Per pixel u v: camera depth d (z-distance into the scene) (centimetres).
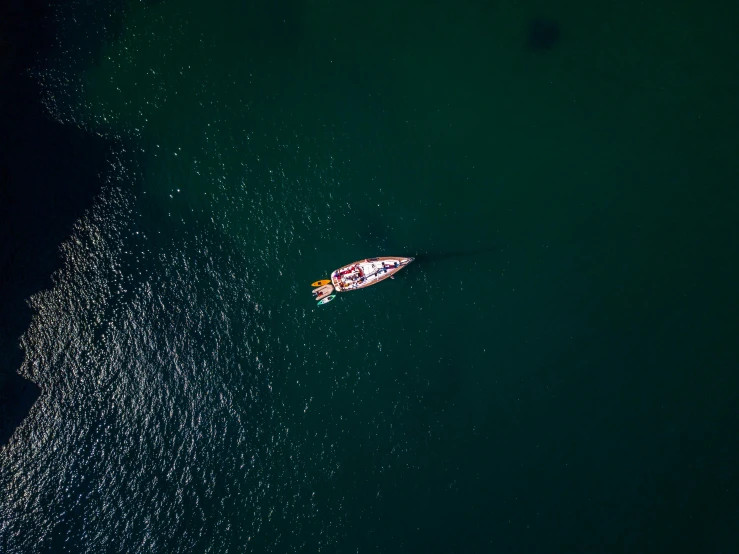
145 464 6009
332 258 6225
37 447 6041
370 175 6278
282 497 5884
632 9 6362
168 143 6347
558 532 5600
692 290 5950
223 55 6456
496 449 5862
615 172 6172
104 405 6128
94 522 5891
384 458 5909
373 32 6425
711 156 6122
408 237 6191
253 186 6316
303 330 6172
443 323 6103
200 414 6100
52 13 6419
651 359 5881
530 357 6016
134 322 6219
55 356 6169
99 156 6309
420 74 6378
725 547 5384
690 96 6219
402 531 5712
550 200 6175
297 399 6078
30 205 6206
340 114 6362
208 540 5806
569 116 6278
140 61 6419
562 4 6384
